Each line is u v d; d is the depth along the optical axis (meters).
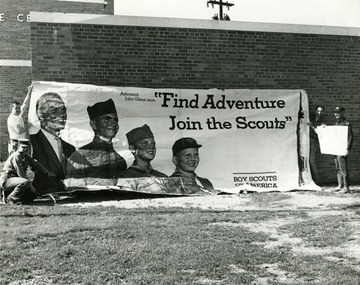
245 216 8.30
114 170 10.80
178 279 4.89
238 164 11.75
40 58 11.23
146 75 11.85
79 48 11.45
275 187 11.74
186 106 11.73
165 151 11.30
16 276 5.06
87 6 25.31
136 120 11.28
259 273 5.18
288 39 12.84
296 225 7.56
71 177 10.45
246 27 12.52
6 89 22.36
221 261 5.50
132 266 5.33
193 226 7.42
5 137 21.84
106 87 11.21
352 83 13.35
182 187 11.08
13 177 9.70
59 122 10.70
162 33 11.95
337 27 13.21
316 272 5.21
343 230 7.23
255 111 12.21
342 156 11.23
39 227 7.23
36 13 11.22
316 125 12.59
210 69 12.25
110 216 8.23
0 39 23.98
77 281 4.90
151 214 8.47
